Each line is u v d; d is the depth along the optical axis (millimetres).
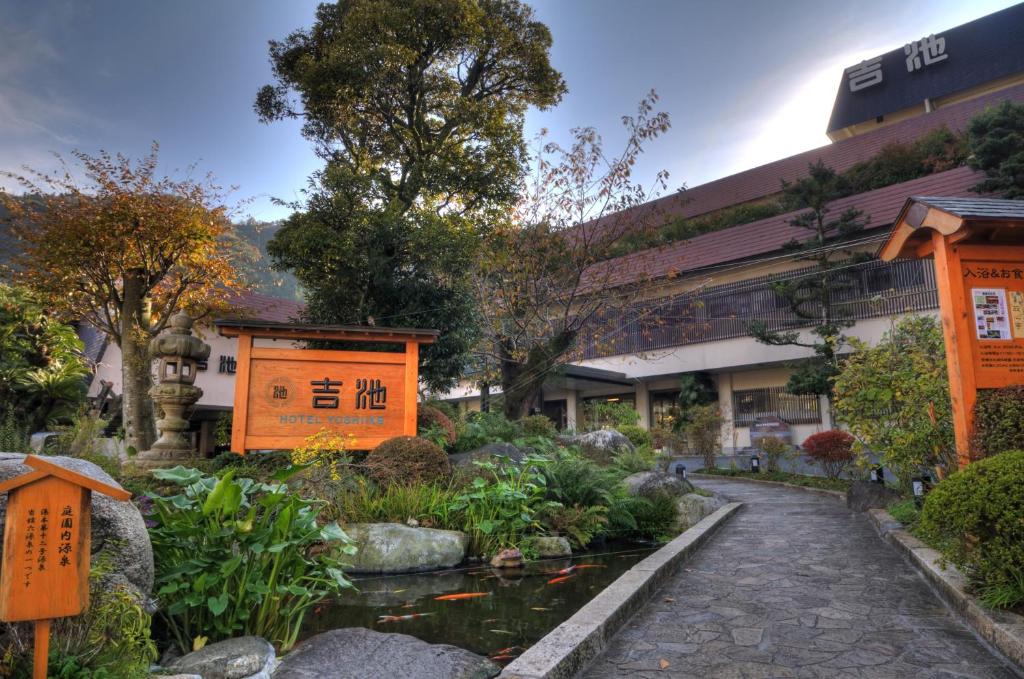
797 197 17641
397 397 8664
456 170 14906
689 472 16656
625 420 18547
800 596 4707
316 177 12516
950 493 3949
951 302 5711
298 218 12648
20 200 13453
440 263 12312
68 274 12734
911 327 8477
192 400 8977
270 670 3084
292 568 3877
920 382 6898
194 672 2861
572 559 6535
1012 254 5875
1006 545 3650
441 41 14648
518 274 14188
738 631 3963
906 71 27906
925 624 3949
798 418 19281
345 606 4703
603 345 16266
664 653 3627
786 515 8898
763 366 19844
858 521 8023
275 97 15633
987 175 15484
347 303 12672
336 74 13977
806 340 18250
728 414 20984
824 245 17375
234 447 8117
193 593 3402
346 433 8375
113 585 2873
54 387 11461
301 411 8375
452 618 4391
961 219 5480
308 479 6520
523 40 15750
